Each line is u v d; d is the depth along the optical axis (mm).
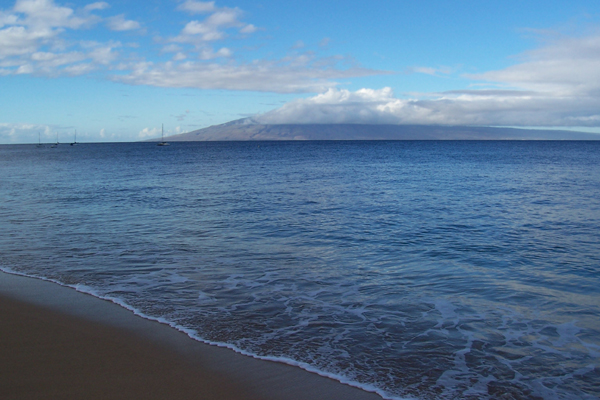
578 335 6656
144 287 8609
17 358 5398
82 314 7066
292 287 8797
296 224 15867
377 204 21250
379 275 9789
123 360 5418
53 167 54938
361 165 56656
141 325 6641
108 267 10047
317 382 5039
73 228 14750
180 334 6332
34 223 15633
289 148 153125
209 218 16953
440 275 9914
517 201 22812
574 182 33500
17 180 35062
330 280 9336
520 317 7398
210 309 7441
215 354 5691
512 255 11883
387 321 7074
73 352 5613
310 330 6621
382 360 5672
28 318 6840
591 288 9117
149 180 34688
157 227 15055
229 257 11164
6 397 4430
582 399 4848
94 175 40344
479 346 6188
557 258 11617
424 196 24594
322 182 33062
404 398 4758
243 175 40156
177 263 10492
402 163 61062
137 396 4543
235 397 4621
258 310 7449
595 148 137750
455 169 48375
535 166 53656
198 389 4762
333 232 14578
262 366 5395
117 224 15562
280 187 29266
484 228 15570
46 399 4418
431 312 7555
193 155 96188
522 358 5840
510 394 4910
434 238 13914
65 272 9594
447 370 5453
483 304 8031
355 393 4820
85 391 4609
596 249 12633
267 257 11227
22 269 9820
